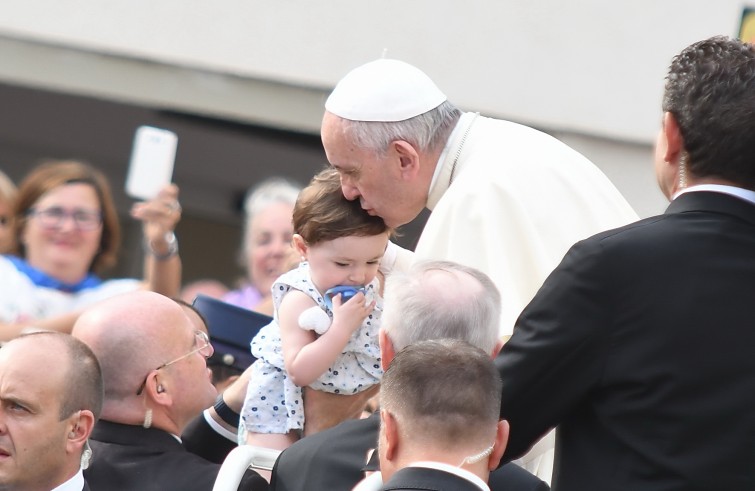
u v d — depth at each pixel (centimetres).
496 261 1188
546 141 1269
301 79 2338
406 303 951
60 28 2367
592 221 1222
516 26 2267
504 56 2275
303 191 1234
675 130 873
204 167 2389
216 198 2392
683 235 838
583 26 2255
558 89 2269
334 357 1195
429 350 841
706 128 850
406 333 945
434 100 1240
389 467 836
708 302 820
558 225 1207
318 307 1215
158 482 1060
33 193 1955
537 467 1205
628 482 824
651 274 830
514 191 1208
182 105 2378
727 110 845
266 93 2356
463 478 799
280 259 1911
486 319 952
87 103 2391
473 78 2281
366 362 1240
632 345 828
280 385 1248
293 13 2325
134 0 2359
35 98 2395
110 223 1994
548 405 852
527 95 2277
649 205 2255
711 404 811
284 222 1927
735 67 855
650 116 2250
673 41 2236
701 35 2231
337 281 1211
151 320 1122
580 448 853
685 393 814
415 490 789
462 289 954
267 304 1803
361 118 1202
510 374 852
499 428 849
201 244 2395
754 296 823
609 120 2261
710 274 825
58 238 1936
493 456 855
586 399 852
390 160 1208
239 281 2166
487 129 1255
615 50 2252
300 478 963
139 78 2377
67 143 2402
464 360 831
